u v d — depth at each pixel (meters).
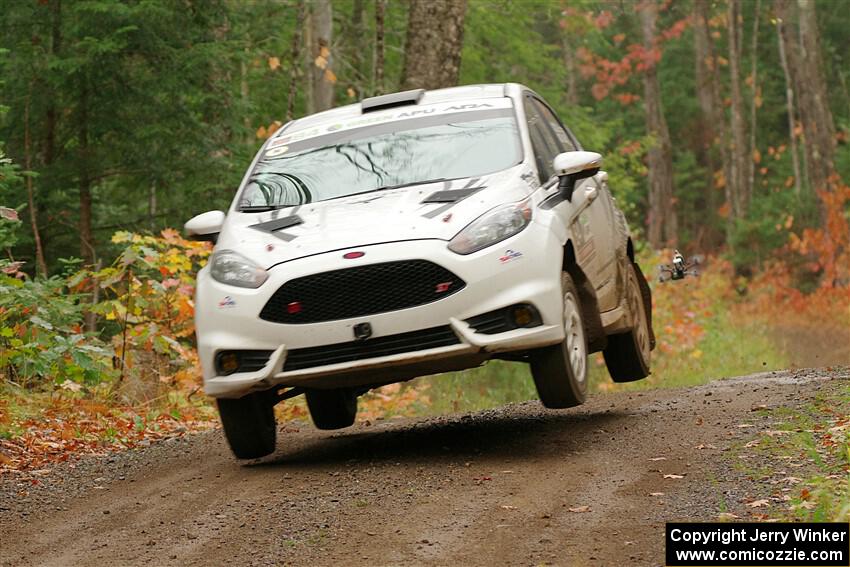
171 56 19.38
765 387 11.88
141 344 14.98
